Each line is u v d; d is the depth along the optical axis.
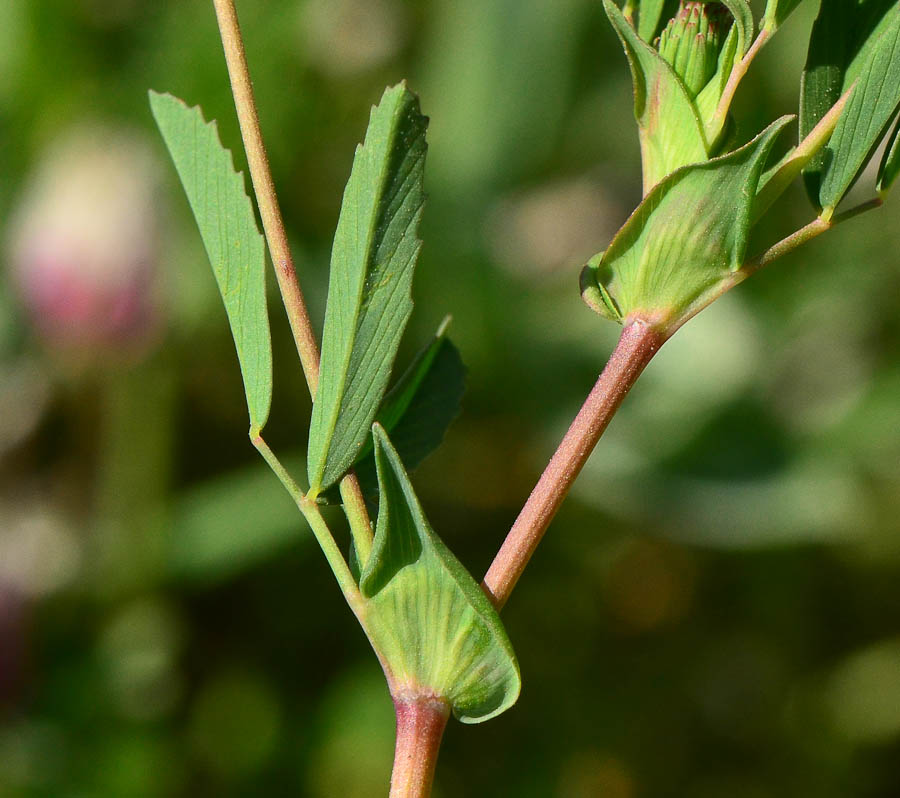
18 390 0.35
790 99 0.37
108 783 0.30
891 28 0.16
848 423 0.38
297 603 0.35
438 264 0.38
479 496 0.38
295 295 0.16
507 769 0.34
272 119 0.37
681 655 0.37
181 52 0.37
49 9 0.36
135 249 0.31
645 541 0.38
